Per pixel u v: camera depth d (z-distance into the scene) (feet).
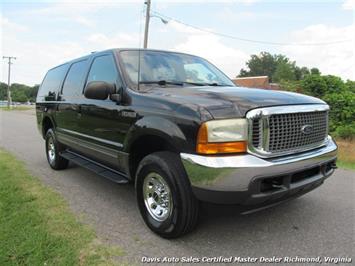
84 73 15.19
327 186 16.14
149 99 10.40
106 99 12.45
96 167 14.37
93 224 11.29
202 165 8.42
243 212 9.45
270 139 8.79
